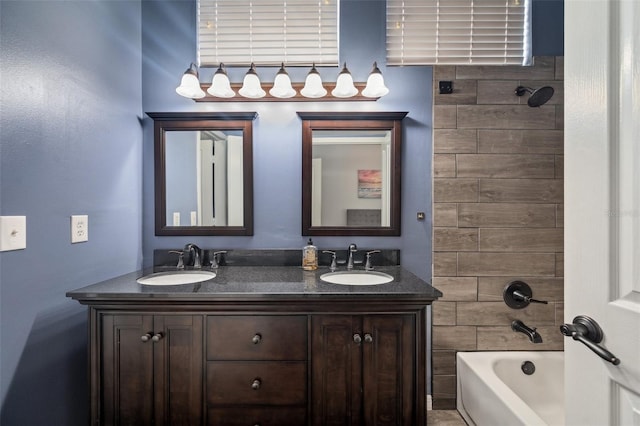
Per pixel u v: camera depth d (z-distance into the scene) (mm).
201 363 1292
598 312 610
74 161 1354
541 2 1898
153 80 1903
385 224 1890
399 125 1867
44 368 1210
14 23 1074
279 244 1897
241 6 1920
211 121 1878
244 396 1295
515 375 1785
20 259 1105
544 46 1892
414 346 1302
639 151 541
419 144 1893
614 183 581
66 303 1315
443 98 1865
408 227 1891
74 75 1352
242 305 1287
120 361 1286
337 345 1298
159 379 1285
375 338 1300
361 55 1908
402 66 1903
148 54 1904
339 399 1298
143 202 1886
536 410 1760
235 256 1869
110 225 1598
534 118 1856
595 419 620
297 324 1300
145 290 1285
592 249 625
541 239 1854
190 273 1740
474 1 1933
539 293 1859
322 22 1918
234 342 1296
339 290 1310
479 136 1857
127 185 1741
